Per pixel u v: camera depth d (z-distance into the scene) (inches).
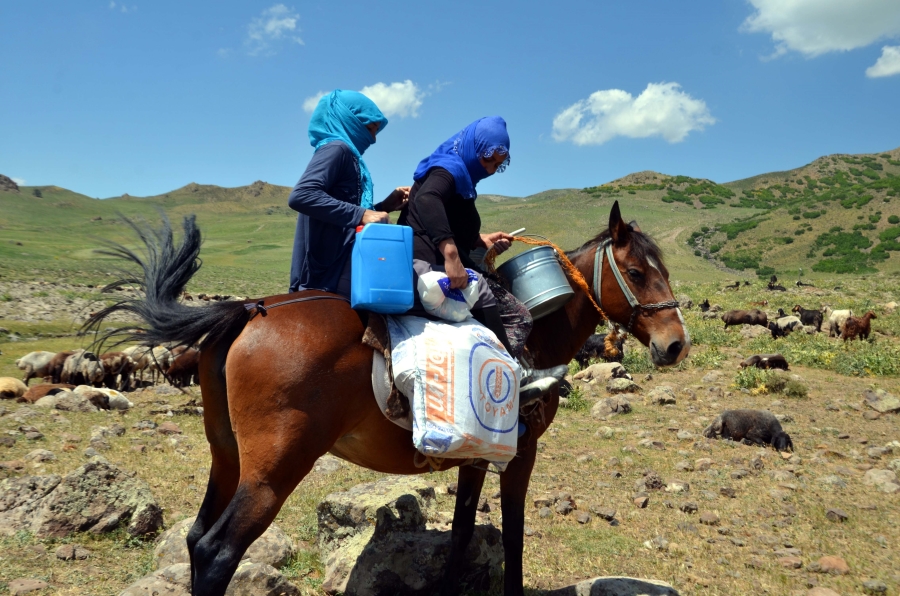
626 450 347.9
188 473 277.9
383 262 130.8
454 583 172.1
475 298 141.1
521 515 161.3
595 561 210.7
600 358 646.5
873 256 3078.2
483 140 142.4
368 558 176.7
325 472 290.4
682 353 165.5
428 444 127.3
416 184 148.3
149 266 134.6
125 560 189.5
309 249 145.8
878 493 283.4
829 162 7342.5
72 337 840.9
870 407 454.0
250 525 118.4
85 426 347.9
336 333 128.8
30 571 175.3
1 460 276.2
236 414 124.6
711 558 217.6
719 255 3523.6
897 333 840.3
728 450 350.0
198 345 134.4
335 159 139.9
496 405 135.6
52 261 2277.3
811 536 237.0
